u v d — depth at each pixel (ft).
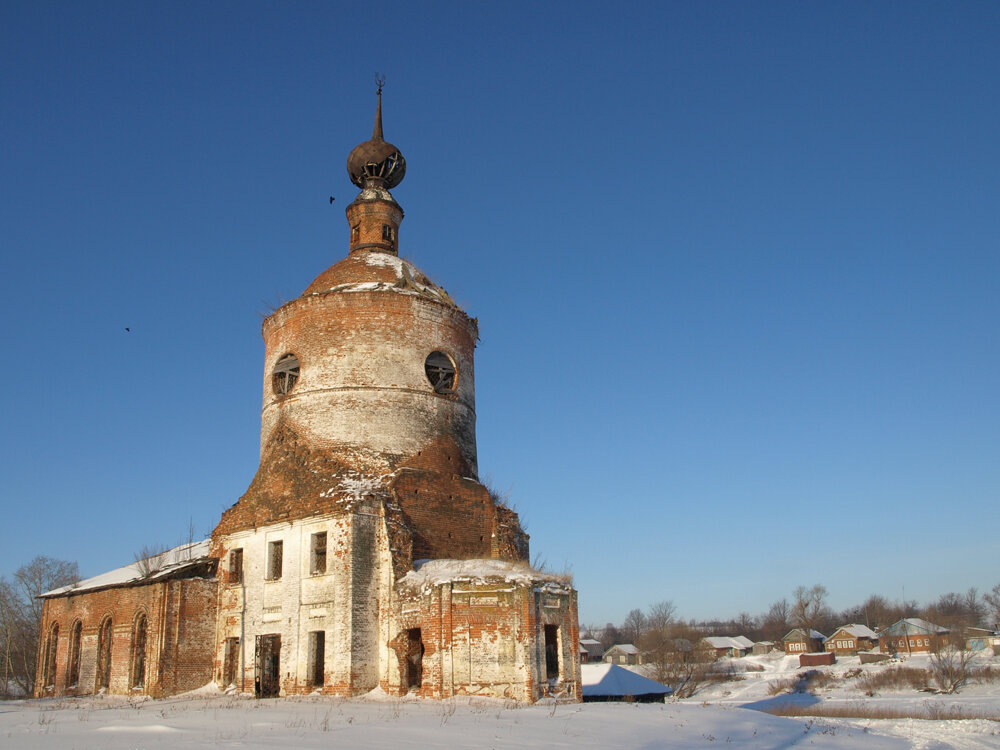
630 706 84.17
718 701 223.92
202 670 102.68
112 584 113.09
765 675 312.09
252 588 101.96
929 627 372.58
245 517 106.01
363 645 90.33
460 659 84.69
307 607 94.89
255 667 98.02
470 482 108.17
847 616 567.18
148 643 103.09
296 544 98.58
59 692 119.34
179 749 47.55
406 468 102.27
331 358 110.22
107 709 84.12
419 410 109.60
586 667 130.82
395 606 91.15
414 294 114.42
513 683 83.71
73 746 49.08
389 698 86.94
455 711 73.36
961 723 90.58
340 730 58.34
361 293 112.47
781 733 72.18
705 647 349.82
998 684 220.02
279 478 105.19
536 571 92.79
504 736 58.44
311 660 94.02
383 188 132.98
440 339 115.24
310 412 108.58
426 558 99.30
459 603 86.28
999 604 442.09
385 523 94.79
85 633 117.91
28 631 218.18
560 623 89.35
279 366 114.42
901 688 227.20
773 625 561.84
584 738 59.88
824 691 238.89
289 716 68.44
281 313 116.88
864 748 68.85
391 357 110.42
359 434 105.70
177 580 103.09
